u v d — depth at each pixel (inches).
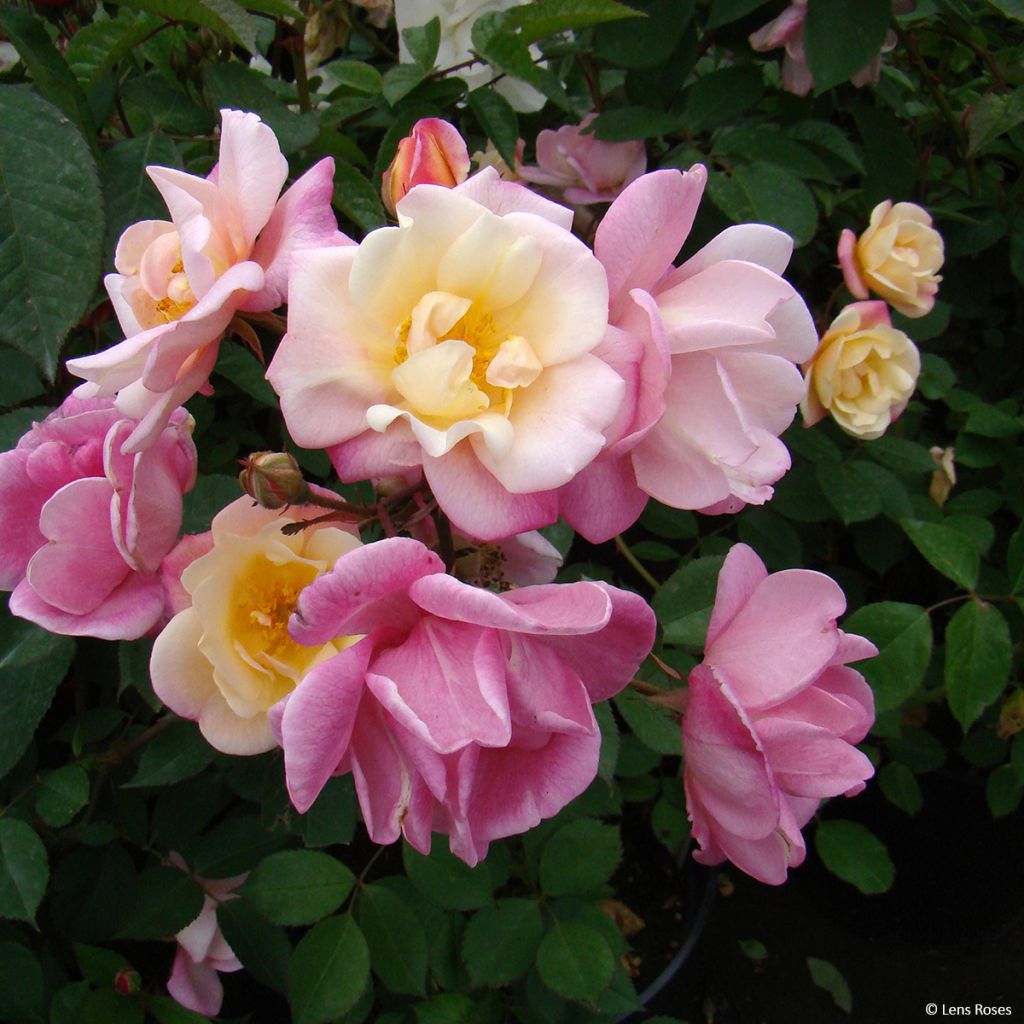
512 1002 13.2
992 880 20.1
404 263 7.4
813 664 8.6
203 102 12.3
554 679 7.5
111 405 9.2
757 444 7.8
